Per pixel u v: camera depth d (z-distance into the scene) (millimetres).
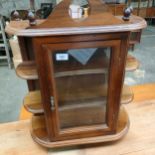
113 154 1086
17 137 1191
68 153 1100
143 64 2805
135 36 1085
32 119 1196
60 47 750
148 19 4195
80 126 1033
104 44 759
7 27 795
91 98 979
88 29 711
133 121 1271
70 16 774
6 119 1903
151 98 1595
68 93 974
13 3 2785
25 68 988
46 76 821
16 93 2314
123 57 808
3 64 2951
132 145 1127
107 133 1071
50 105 910
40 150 1116
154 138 1162
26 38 1006
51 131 1004
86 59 837
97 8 828
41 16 1521
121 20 776
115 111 990
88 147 1123
